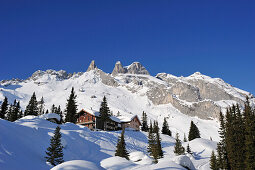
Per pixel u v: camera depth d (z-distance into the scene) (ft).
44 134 129.90
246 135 124.67
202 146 261.44
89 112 271.49
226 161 152.87
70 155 121.80
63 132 147.23
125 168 68.18
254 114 131.34
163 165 62.28
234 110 153.48
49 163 98.84
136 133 263.08
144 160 136.56
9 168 72.38
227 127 154.71
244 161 122.11
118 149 143.74
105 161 76.23
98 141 162.40
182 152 209.87
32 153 99.76
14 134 106.01
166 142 272.31
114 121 295.28
